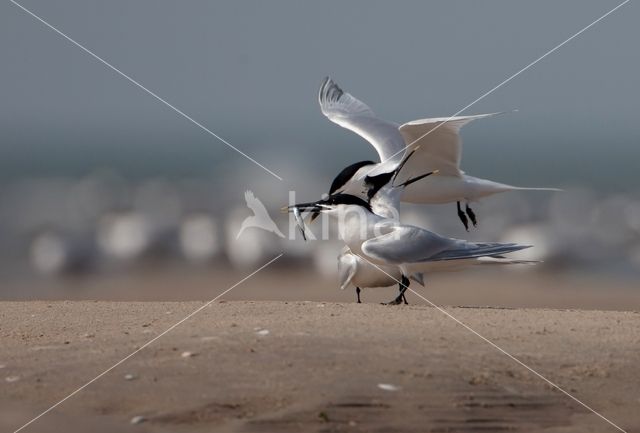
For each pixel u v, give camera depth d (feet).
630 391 27.40
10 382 27.27
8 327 33.63
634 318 35.40
